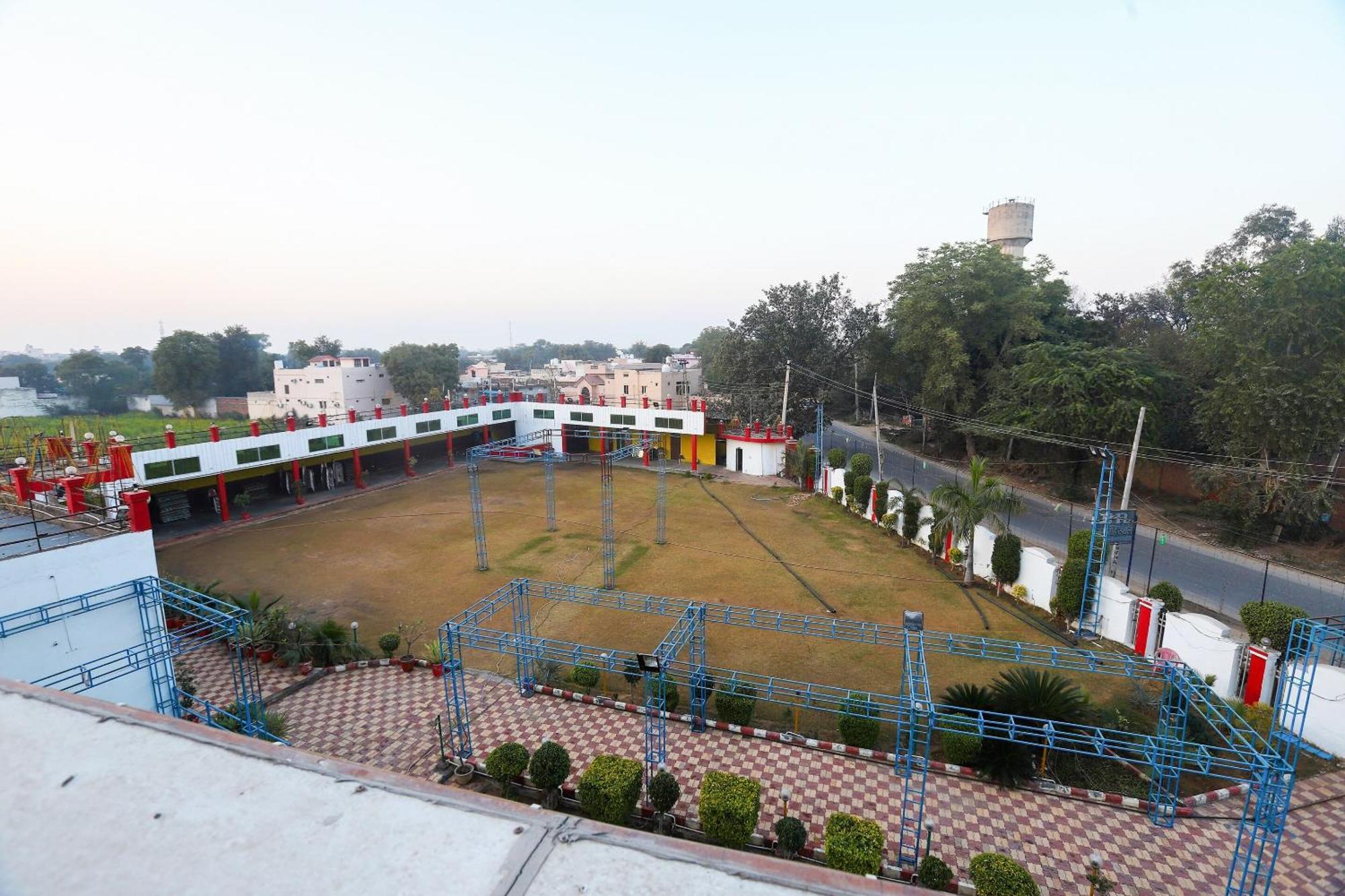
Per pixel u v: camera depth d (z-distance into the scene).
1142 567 24.25
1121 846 11.33
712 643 18.52
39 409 75.62
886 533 29.22
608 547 23.53
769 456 41.53
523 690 16.03
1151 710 14.80
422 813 2.15
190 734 2.64
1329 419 24.31
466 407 45.00
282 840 2.02
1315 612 20.11
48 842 2.02
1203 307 28.33
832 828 10.83
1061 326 43.50
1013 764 12.74
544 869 1.83
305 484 36.59
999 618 20.25
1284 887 10.35
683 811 12.32
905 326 42.06
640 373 59.62
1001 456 42.31
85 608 12.97
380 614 20.83
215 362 73.75
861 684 16.38
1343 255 24.75
